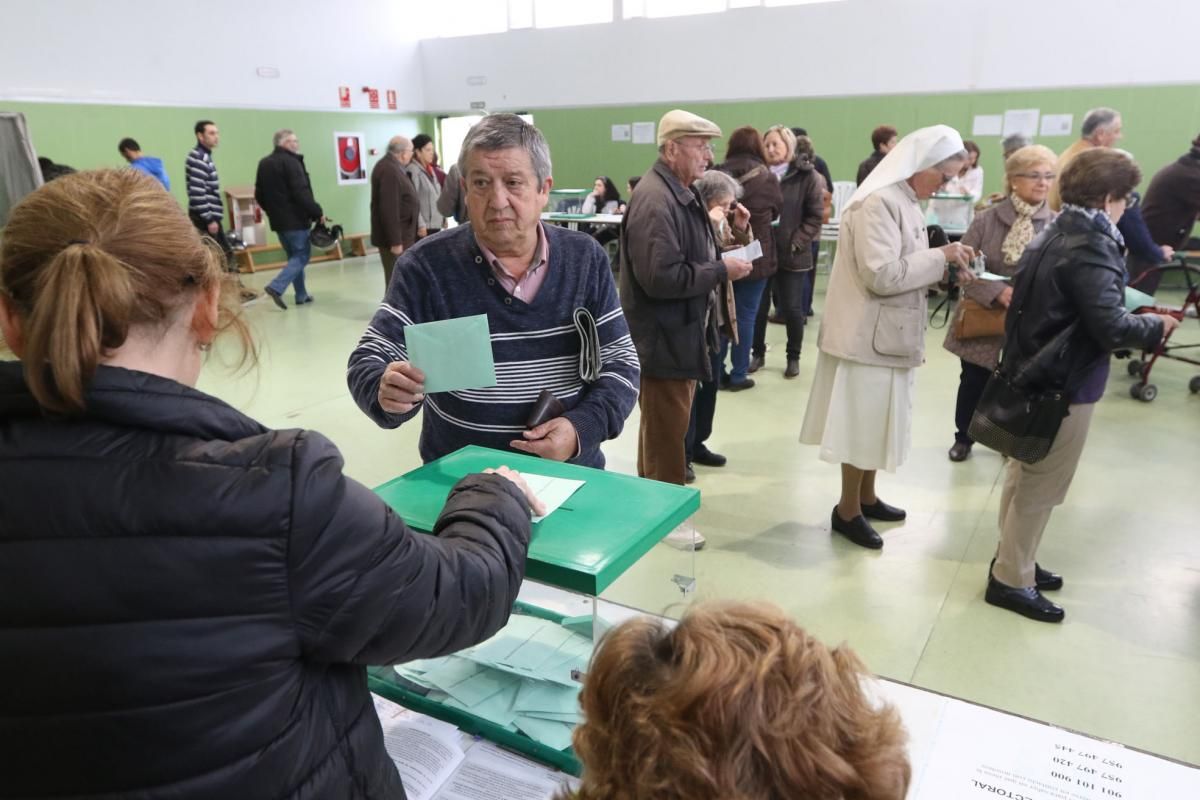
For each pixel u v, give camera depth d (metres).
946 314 5.94
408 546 0.69
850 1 7.96
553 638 1.10
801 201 4.61
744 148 4.27
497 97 10.42
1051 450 2.26
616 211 7.96
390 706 1.09
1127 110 7.07
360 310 6.93
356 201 10.42
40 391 0.59
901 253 2.51
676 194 2.59
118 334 0.61
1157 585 2.61
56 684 0.58
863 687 0.54
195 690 0.59
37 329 0.59
